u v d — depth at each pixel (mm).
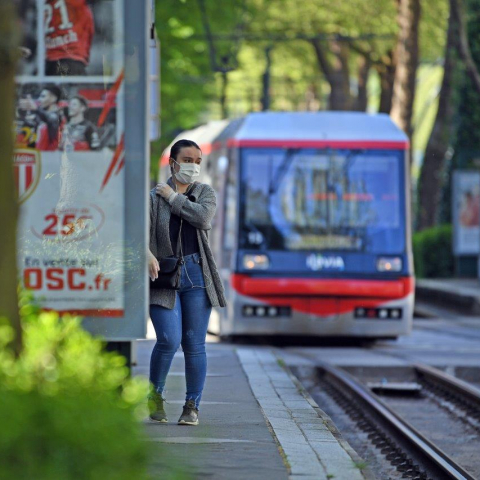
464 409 47469
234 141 67812
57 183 29562
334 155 67625
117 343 33469
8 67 19531
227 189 68250
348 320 66438
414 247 134250
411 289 67188
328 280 66188
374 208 67500
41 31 29625
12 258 19641
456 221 120750
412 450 36406
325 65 150250
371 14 139125
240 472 23594
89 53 29672
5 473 15938
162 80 123062
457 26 107375
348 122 68875
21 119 29625
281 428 29953
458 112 130125
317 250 66688
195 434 28625
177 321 29656
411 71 125000
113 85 29672
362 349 67750
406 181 67875
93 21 29703
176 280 29438
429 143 133125
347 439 40438
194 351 30109
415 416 46844
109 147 29656
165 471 18312
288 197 67062
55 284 29375
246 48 168750
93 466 16406
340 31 142875
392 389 53375
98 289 29344
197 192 30109
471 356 63688
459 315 103812
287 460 25094
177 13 118938
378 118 69500
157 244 29844
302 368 56594
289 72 180000
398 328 67062
